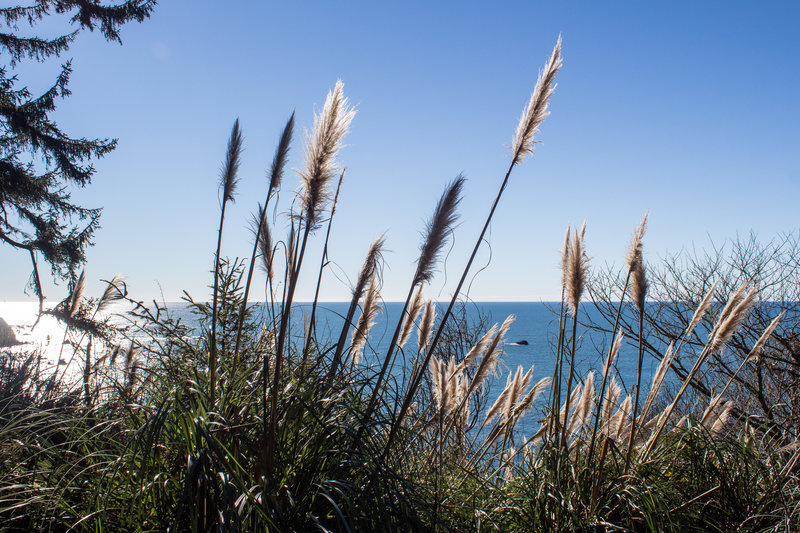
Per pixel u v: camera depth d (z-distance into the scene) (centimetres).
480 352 520
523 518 409
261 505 277
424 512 341
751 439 498
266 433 296
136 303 380
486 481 437
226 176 373
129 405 359
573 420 488
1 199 1608
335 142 311
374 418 362
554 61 364
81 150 1691
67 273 1673
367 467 325
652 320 1054
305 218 313
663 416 479
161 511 308
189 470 270
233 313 404
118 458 325
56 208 1688
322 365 383
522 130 366
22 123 1566
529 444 495
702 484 449
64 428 366
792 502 417
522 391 510
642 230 439
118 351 512
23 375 551
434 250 345
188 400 328
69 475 338
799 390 949
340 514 274
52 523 315
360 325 425
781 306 1004
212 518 294
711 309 1020
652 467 457
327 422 340
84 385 475
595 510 401
